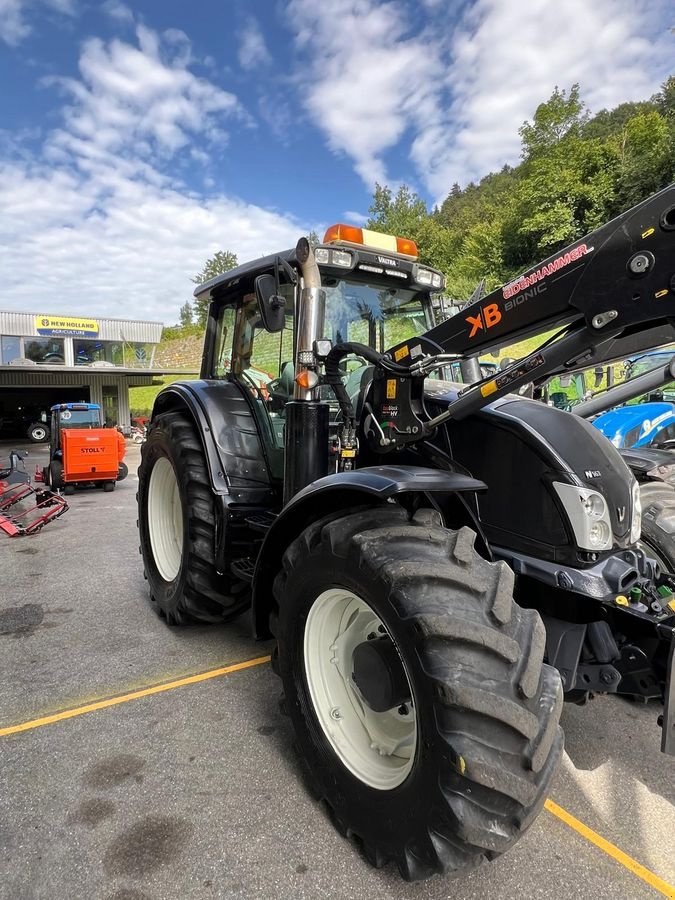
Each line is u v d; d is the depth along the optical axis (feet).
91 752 7.93
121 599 14.28
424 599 5.38
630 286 5.82
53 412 36.42
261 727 8.57
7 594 14.66
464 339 7.45
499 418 7.41
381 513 6.50
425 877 5.43
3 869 5.93
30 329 81.05
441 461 7.90
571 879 5.90
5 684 9.87
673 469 11.30
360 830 6.04
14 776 7.41
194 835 6.41
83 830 6.47
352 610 6.93
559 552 6.79
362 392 9.21
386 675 5.98
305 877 5.85
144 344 87.51
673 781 7.52
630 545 7.24
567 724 8.82
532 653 5.32
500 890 5.74
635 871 6.03
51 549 19.49
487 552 7.08
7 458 53.88
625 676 6.78
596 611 6.76
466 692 4.93
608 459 7.31
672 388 26.53
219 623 11.93
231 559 10.09
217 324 12.47
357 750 6.48
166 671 10.36
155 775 7.44
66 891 5.66
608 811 6.95
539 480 6.97
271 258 9.86
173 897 5.61
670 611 6.70
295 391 8.52
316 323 8.28
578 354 6.40
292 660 7.12
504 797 4.96
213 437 10.45
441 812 5.03
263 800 6.98
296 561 6.94
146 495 13.30
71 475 31.60
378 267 10.02
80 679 10.05
